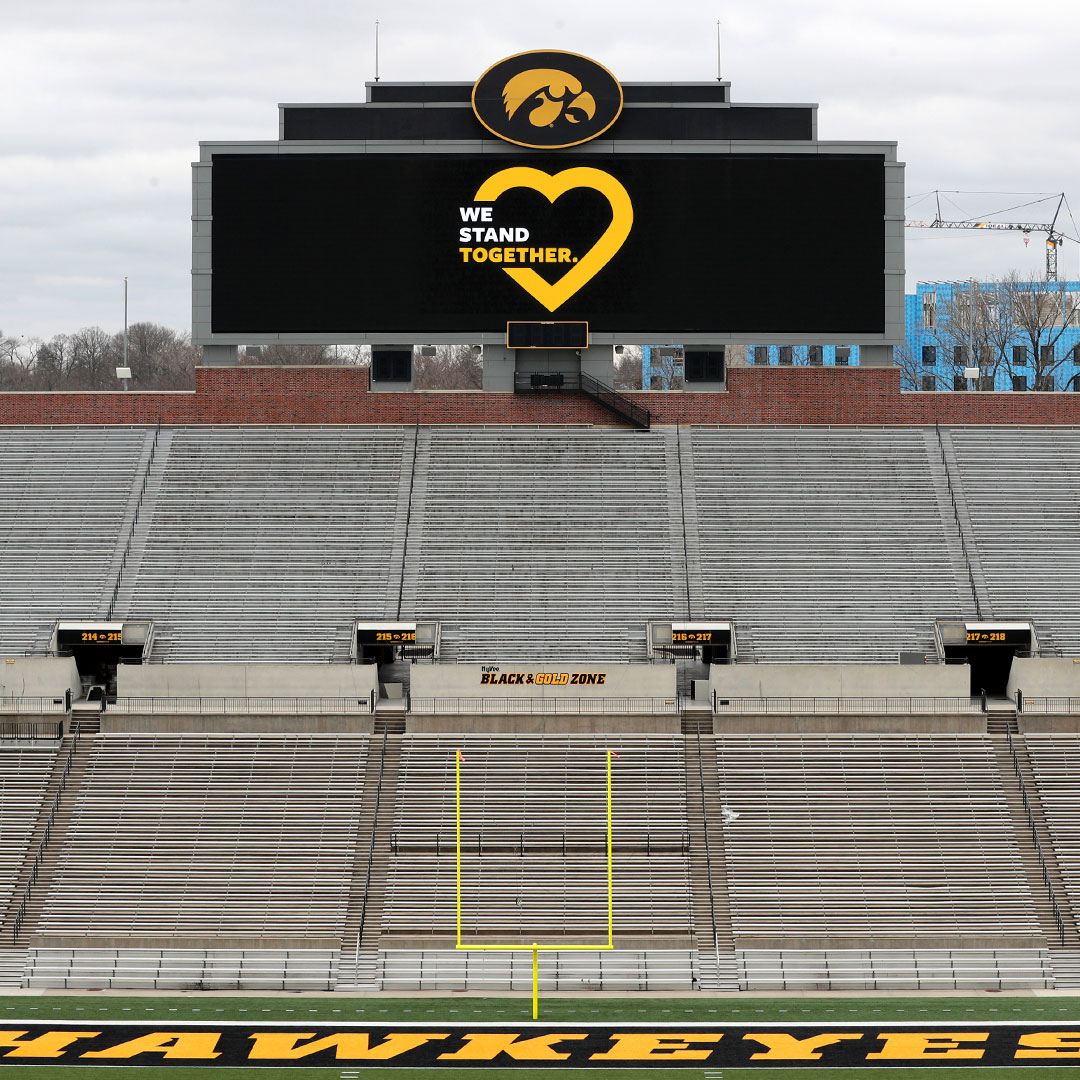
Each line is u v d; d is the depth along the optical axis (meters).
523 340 61.78
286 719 52.03
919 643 55.78
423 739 51.47
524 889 46.34
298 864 47.22
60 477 61.59
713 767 50.41
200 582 57.56
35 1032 40.31
